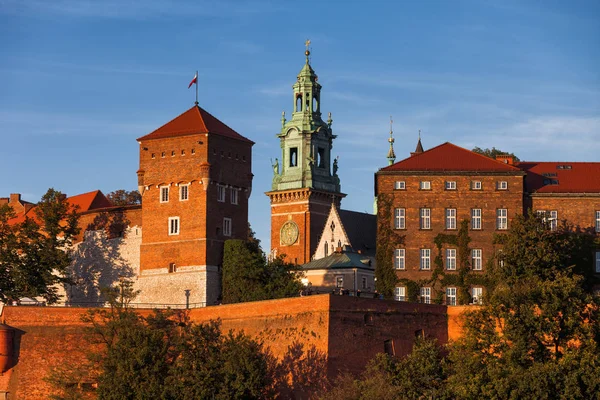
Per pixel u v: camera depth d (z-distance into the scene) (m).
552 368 137.88
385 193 183.00
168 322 170.12
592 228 181.62
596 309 148.12
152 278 198.75
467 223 181.62
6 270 192.62
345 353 153.12
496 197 182.00
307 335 155.00
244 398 150.62
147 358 154.62
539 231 168.12
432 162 184.50
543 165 190.75
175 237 197.38
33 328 171.50
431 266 181.50
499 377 138.88
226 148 199.75
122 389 151.75
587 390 137.38
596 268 180.50
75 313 172.25
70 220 199.50
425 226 182.38
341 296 154.25
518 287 150.75
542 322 144.38
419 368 144.62
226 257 193.25
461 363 142.62
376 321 156.62
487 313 148.38
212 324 160.00
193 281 194.50
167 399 150.12
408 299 180.75
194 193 196.38
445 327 162.25
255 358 153.00
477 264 181.25
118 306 170.50
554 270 164.12
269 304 161.62
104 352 160.38
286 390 155.62
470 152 186.88
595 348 143.38
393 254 182.12
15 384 169.00
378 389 138.50
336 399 140.00
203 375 150.38
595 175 186.88
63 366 167.38
